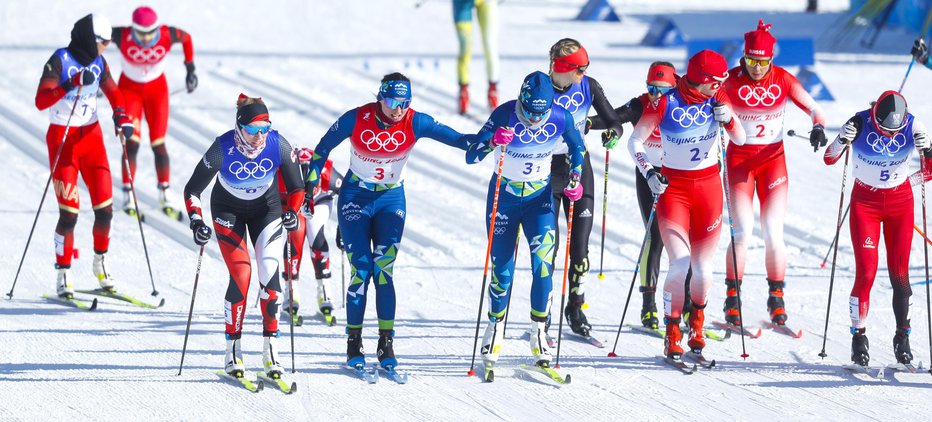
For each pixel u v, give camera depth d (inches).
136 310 1021.8
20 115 1876.2
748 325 964.6
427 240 1274.6
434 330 964.0
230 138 782.5
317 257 989.2
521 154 808.9
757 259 1187.3
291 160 804.6
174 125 1825.8
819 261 1179.3
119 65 2304.4
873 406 772.6
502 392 801.6
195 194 795.4
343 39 2726.4
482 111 1952.5
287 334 948.0
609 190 1478.8
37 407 762.2
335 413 756.0
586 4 3235.7
